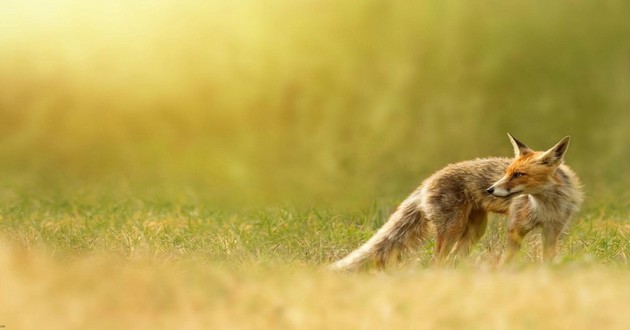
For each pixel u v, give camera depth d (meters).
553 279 26.14
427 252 37.25
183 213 45.66
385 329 22.19
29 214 44.84
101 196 51.03
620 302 23.77
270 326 22.55
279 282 26.33
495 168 35.75
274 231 39.69
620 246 36.53
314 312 23.39
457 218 36.03
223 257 33.12
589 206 46.91
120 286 25.19
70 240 36.06
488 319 22.62
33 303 23.83
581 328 22.02
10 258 26.59
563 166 35.44
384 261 35.84
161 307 24.02
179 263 29.48
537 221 34.44
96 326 22.69
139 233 37.84
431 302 23.94
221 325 22.64
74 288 25.02
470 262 32.66
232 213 45.72
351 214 45.25
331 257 36.91
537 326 22.11
